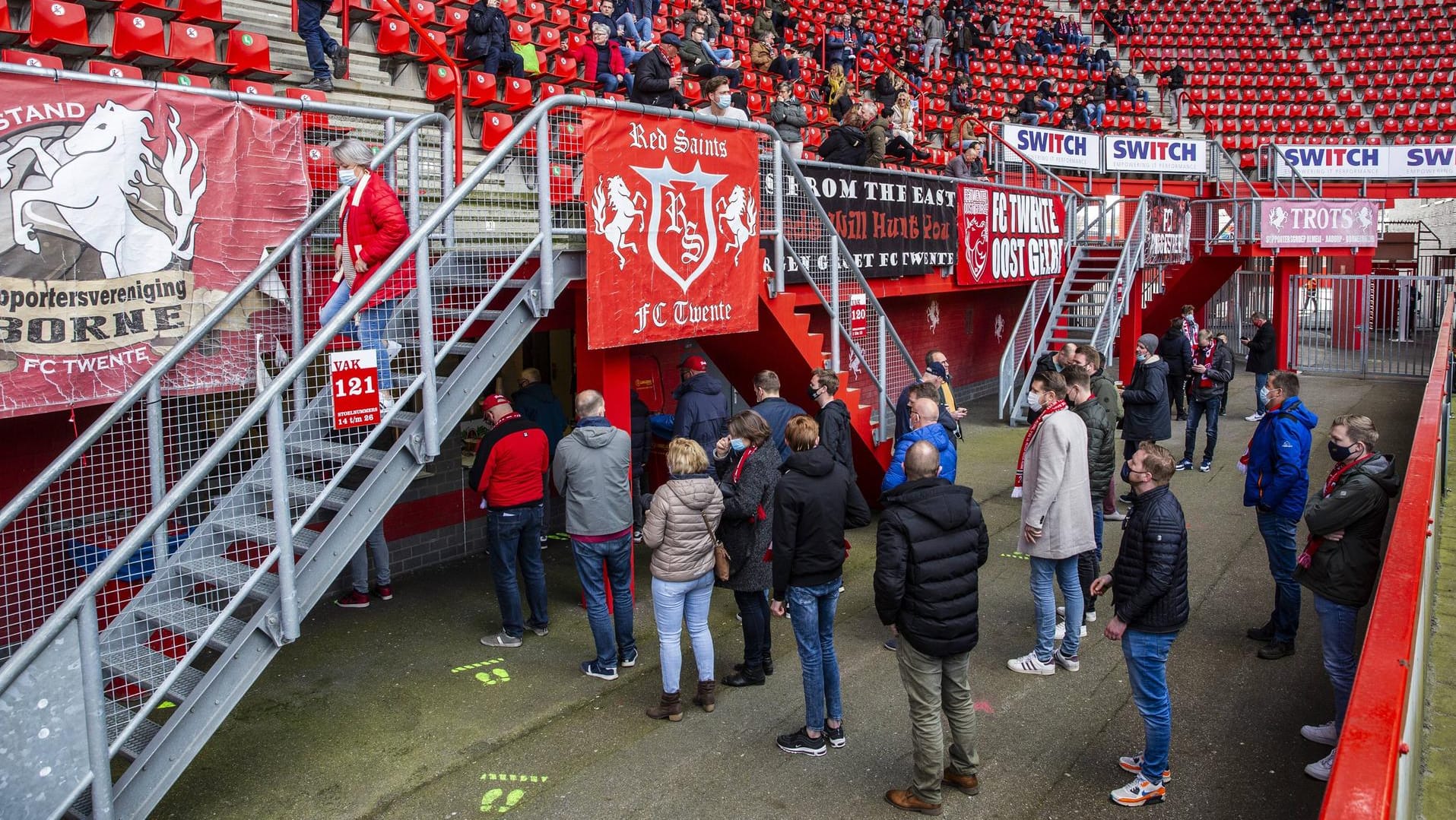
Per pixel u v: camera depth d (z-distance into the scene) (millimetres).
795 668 6930
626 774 5527
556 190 6734
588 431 6578
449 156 7008
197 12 8547
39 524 5645
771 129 8344
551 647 7316
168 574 5156
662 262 7246
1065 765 5539
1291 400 6664
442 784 5441
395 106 10031
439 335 6613
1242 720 5953
